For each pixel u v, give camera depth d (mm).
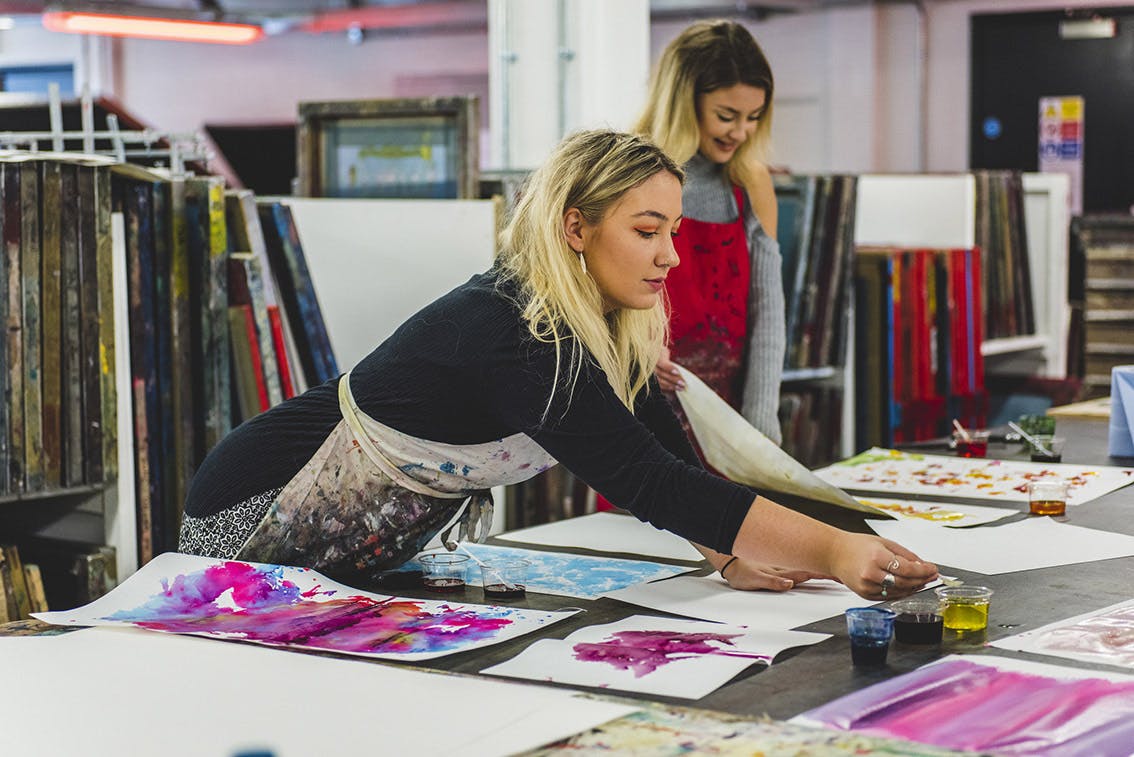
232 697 1564
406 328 1982
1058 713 1430
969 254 5512
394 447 1979
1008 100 11227
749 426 2539
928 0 11336
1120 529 2428
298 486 2035
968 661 1620
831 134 11680
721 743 1353
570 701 1501
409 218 3730
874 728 1394
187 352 3135
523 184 2033
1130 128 10883
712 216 3053
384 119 4082
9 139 3428
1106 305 7367
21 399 2846
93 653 1748
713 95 2934
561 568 2189
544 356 1834
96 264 2930
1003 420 6047
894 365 4961
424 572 2137
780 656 1674
